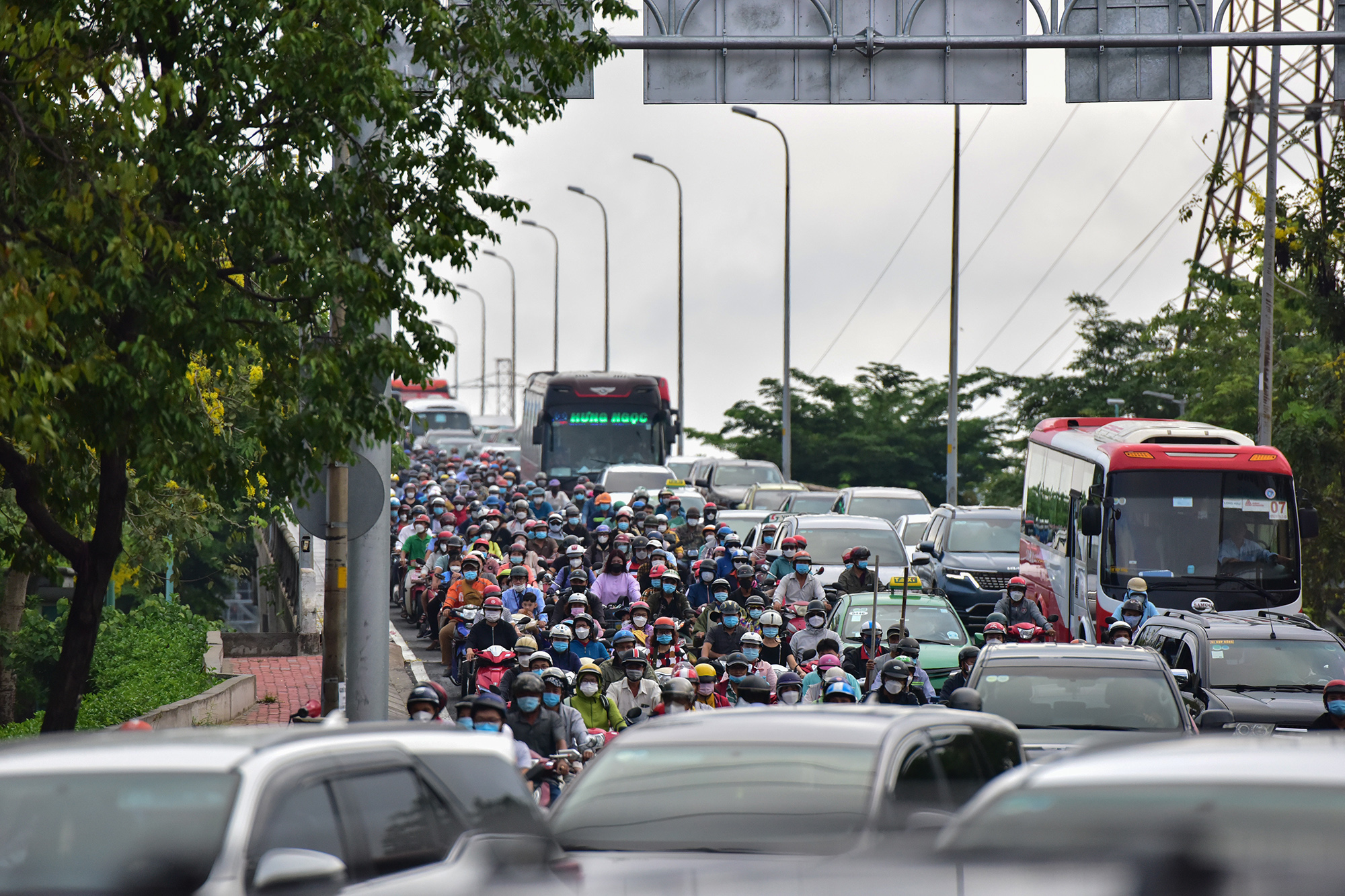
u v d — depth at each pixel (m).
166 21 27.28
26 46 25.97
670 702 29.67
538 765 23.92
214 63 27.67
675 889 10.41
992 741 19.75
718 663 40.16
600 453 105.69
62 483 29.08
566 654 38.69
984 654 32.19
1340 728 35.19
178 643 60.06
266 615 114.50
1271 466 52.97
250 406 46.94
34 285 25.59
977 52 44.94
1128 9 44.72
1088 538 54.69
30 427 23.62
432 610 61.31
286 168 28.19
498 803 15.91
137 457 27.00
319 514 30.86
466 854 14.92
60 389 25.59
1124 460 53.22
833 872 8.64
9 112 27.44
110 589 73.06
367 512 29.44
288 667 60.09
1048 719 30.20
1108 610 52.84
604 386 106.44
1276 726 35.72
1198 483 53.00
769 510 93.62
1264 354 75.06
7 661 54.28
